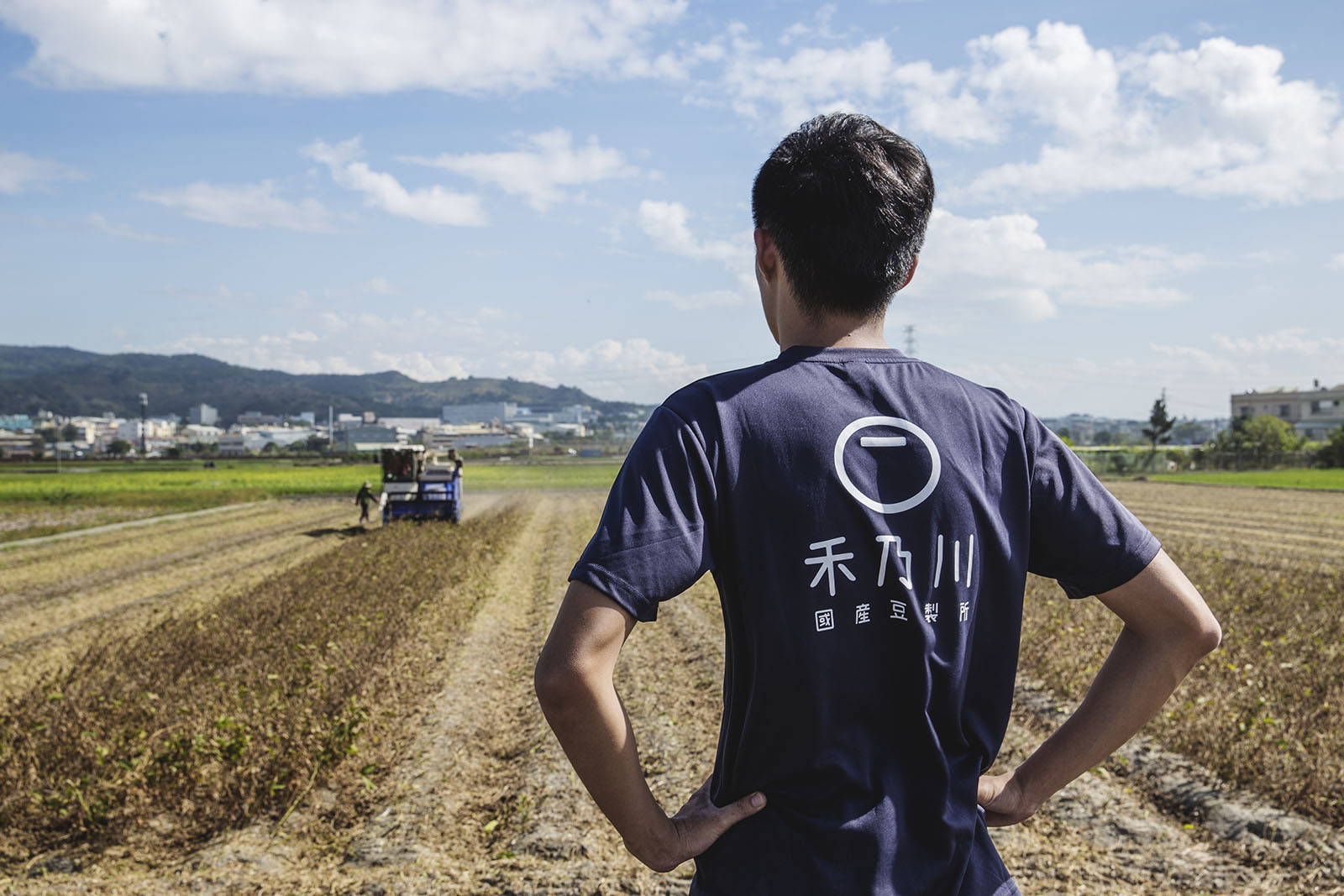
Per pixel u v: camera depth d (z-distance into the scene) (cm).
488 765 566
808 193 110
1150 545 110
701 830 102
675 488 99
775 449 101
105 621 1101
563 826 462
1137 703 110
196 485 4988
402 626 917
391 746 596
